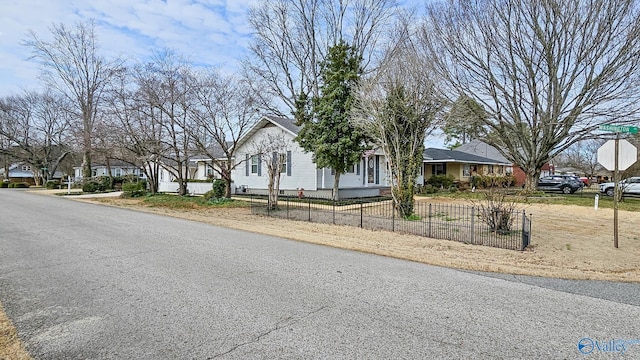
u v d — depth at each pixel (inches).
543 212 543.5
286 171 797.2
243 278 192.2
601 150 301.6
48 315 141.9
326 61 694.5
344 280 191.6
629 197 824.9
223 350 115.0
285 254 252.1
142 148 735.1
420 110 451.2
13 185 1584.6
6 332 127.0
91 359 109.3
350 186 799.7
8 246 272.1
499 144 1030.4
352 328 132.1
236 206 590.9
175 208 573.0
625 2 660.1
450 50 789.9
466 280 194.7
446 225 391.5
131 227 372.5
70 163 1907.0
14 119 1606.8
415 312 148.5
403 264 228.7
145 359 109.3
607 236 340.8
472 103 801.6
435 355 113.1
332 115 620.4
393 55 570.9
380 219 433.7
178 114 680.4
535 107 813.9
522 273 209.5
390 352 114.6
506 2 762.8
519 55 790.5
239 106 746.2
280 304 155.2
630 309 154.4
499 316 145.4
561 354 115.0
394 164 459.5
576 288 183.0
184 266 215.8
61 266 214.5
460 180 1109.7
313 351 114.7
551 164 1745.8
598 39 699.4
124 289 172.9
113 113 698.8
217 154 935.7
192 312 145.4
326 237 320.8
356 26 968.9
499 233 332.8
